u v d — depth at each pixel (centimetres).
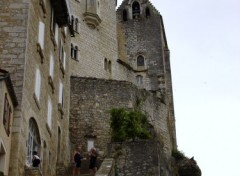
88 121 3797
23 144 2136
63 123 3225
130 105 3984
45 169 2577
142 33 5991
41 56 2553
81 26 4844
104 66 4981
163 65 5753
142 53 5856
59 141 3080
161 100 4572
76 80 3931
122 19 6147
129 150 2817
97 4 5019
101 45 5012
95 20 4944
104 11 5197
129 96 4031
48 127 2698
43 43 2617
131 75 5328
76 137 3716
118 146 2836
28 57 2280
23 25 2286
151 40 5928
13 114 2081
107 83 4000
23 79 2169
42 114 2562
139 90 4262
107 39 5122
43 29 2628
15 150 2030
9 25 2280
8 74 1881
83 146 3684
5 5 2320
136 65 5806
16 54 2220
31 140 2356
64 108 3288
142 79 5675
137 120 3366
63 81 3272
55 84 2978
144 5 6175
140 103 4225
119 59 5366
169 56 6012
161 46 5872
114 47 5191
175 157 4466
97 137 3750
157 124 4403
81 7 4928
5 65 2195
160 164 2848
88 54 4812
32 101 2341
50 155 2755
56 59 3031
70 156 3556
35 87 2406
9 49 2228
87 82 3947
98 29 5038
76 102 3850
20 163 2080
